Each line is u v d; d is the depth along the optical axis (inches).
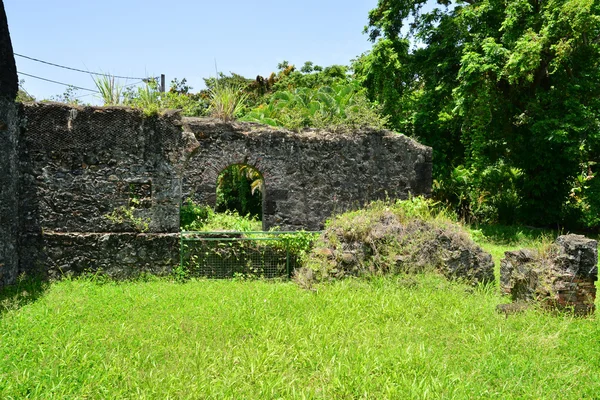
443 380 166.2
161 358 182.1
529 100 663.8
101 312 237.6
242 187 712.4
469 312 237.3
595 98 636.1
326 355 186.1
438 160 743.7
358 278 296.7
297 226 479.5
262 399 153.6
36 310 234.8
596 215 625.6
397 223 315.0
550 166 679.7
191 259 335.6
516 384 163.9
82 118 327.0
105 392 152.3
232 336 207.3
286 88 1141.7
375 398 156.4
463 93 629.9
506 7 634.8
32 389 150.7
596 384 165.3
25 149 318.7
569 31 585.3
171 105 452.8
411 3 735.7
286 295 272.5
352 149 492.7
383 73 726.5
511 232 623.2
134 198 332.2
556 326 220.2
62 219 324.2
